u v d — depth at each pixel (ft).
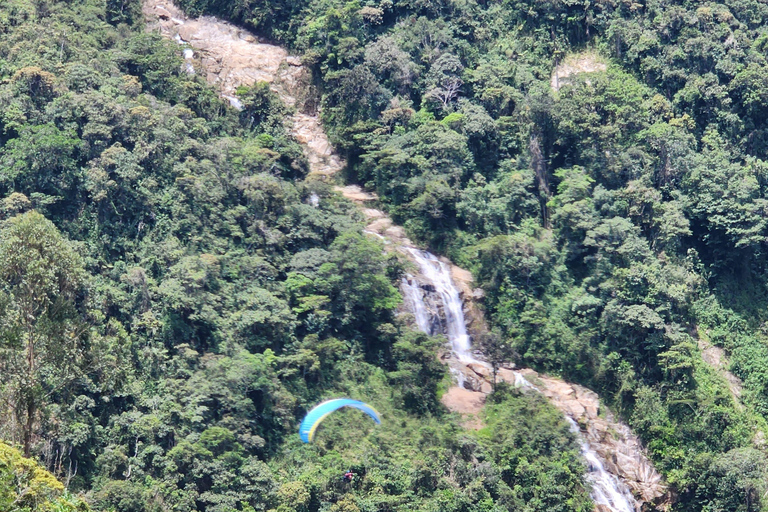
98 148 650.84
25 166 624.18
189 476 542.16
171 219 647.15
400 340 637.71
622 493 621.72
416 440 597.52
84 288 577.02
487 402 635.25
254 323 613.11
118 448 538.47
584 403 649.20
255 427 578.66
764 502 614.75
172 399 567.59
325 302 637.30
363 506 554.05
